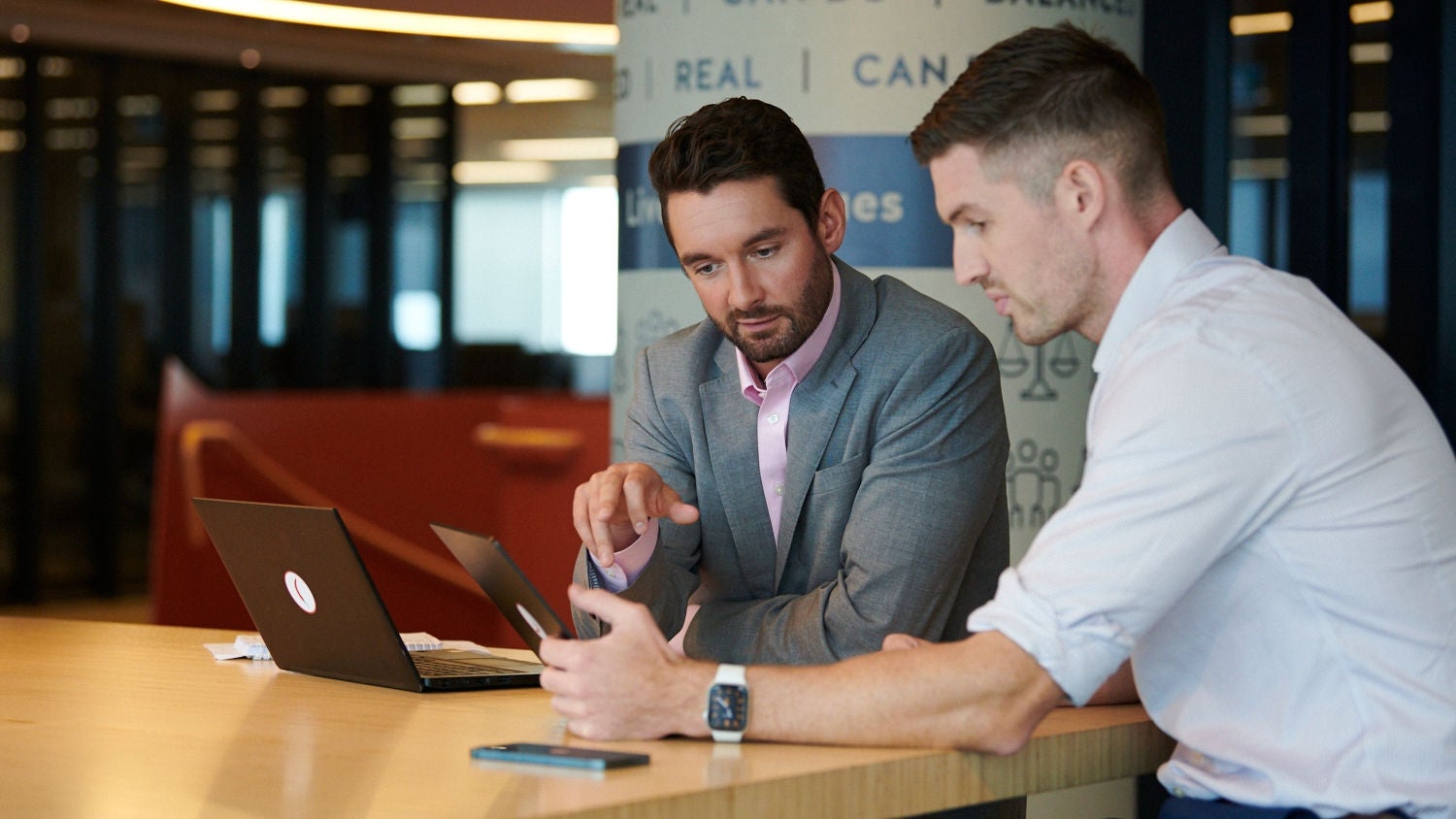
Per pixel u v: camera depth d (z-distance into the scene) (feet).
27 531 31.24
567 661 5.23
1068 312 5.33
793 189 6.48
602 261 42.16
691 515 6.27
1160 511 4.84
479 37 23.71
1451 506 5.11
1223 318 4.99
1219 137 13.82
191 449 20.75
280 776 4.62
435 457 25.07
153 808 4.27
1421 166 13.25
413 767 4.74
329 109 35.27
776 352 6.64
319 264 35.17
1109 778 5.47
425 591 19.80
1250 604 5.03
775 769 4.71
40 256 31.09
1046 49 5.24
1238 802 5.09
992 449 6.94
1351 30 13.87
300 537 6.23
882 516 6.66
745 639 6.75
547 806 4.22
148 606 31.55
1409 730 4.90
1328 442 4.90
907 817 5.48
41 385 31.27
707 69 11.48
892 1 11.03
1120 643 4.90
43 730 5.36
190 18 29.50
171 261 32.94
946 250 11.10
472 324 41.27
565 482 20.03
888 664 5.05
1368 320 13.79
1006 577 5.08
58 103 31.22
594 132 40.19
